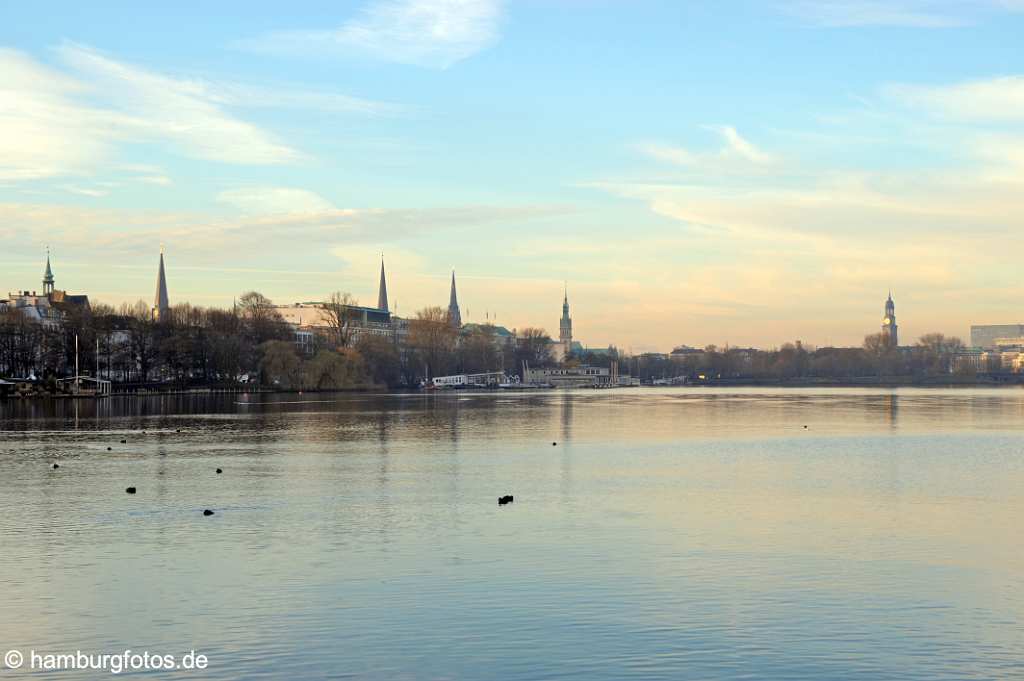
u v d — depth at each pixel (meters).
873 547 70.81
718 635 50.94
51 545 71.31
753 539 73.44
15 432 173.00
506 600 56.62
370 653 48.47
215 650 48.94
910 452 143.12
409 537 74.06
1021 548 70.69
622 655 48.19
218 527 78.31
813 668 46.75
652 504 90.25
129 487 100.81
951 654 48.56
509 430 188.50
